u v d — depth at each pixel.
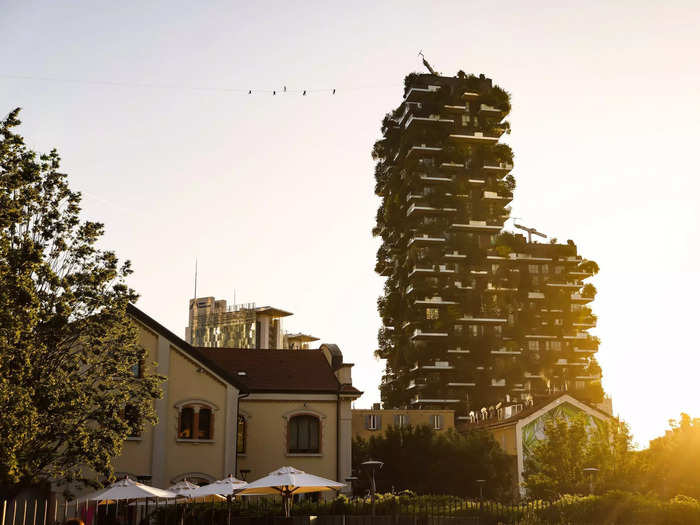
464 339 116.00
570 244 134.25
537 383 125.62
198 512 30.02
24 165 26.06
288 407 42.03
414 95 125.06
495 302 120.62
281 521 26.28
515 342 122.12
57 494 33.25
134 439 37.12
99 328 27.62
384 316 122.50
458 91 124.44
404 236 122.81
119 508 35.25
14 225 25.81
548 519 20.00
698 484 30.52
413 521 22.73
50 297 26.77
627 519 18.70
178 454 37.84
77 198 27.92
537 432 63.38
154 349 38.62
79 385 26.88
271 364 45.28
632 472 37.19
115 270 28.42
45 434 26.39
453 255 119.75
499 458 57.38
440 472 54.69
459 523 21.30
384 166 130.12
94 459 26.72
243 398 41.75
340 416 42.47
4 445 22.77
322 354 47.09
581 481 41.41
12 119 25.94
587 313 132.88
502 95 126.38
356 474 54.94
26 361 23.19
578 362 128.62
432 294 117.06
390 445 55.94
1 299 22.56
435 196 120.44
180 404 38.41
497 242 123.44
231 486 28.03
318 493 40.53
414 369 114.44
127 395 28.88
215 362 41.38
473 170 123.56
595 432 46.56
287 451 41.38
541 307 130.00
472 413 86.69
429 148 121.50
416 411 80.88
